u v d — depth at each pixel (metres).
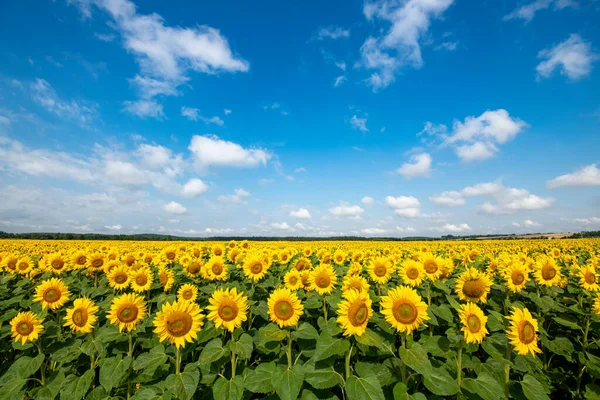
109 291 10.29
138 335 6.98
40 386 5.92
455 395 5.25
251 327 7.94
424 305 5.05
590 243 39.50
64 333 7.87
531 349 5.11
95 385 6.33
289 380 4.70
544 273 8.34
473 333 4.93
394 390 4.40
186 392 4.87
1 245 36.88
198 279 11.05
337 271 12.20
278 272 13.30
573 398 6.34
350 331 4.77
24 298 10.84
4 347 7.37
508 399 5.22
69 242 49.16
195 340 6.61
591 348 7.20
